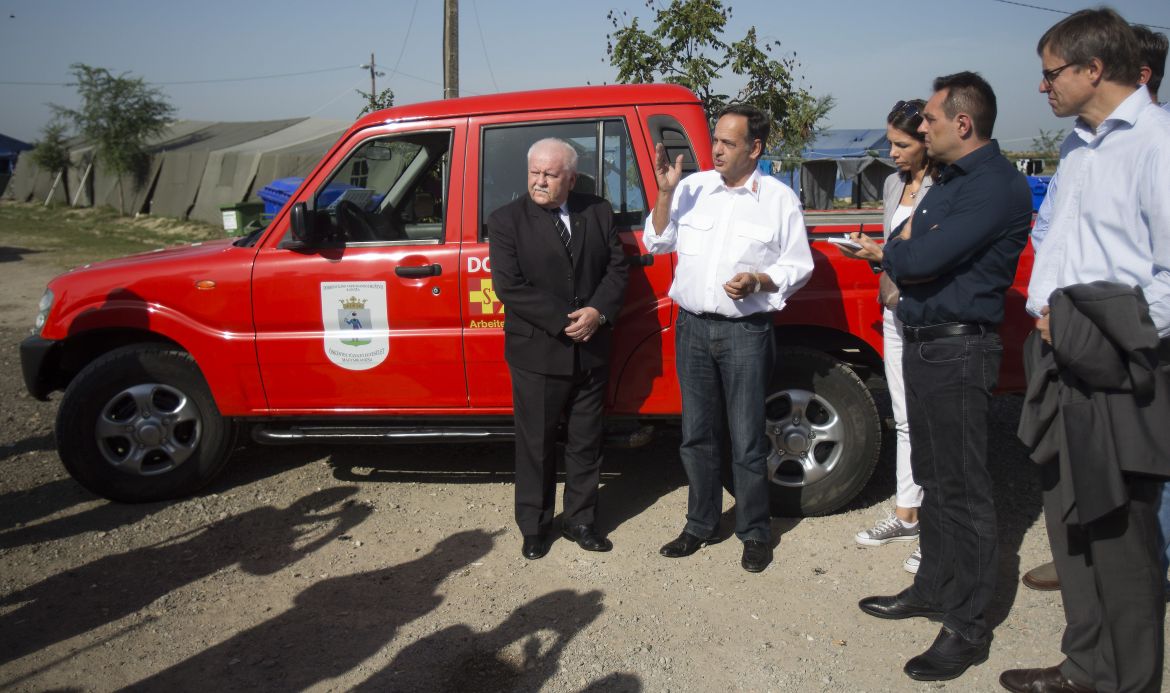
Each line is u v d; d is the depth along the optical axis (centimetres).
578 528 394
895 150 343
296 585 367
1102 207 253
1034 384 270
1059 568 281
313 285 415
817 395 405
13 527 424
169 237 2295
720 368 367
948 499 300
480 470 489
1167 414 246
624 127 404
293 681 302
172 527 423
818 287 399
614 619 338
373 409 425
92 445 437
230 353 424
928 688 294
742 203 350
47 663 314
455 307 408
